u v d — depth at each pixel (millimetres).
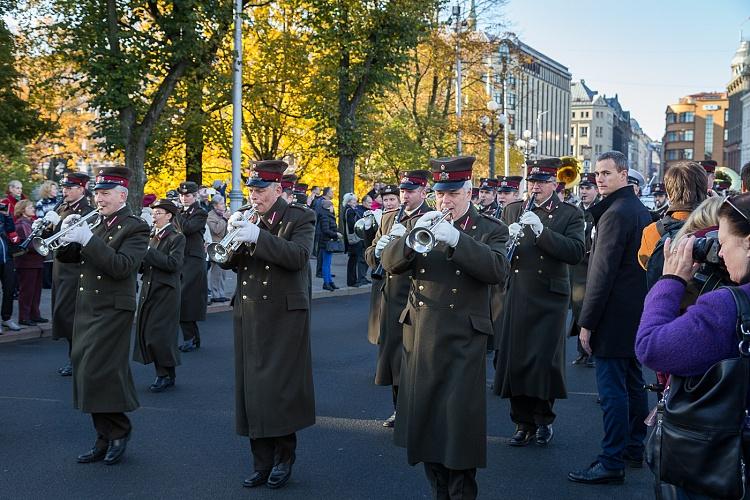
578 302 9984
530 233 6621
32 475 5691
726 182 10258
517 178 11914
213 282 14758
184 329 10461
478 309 4801
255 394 5457
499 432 6938
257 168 5680
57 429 6840
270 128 29844
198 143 28047
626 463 6023
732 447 2734
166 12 20234
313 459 6105
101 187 6082
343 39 25531
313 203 21125
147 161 26953
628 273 5504
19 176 35375
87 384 5789
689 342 2801
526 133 38656
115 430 5980
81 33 19500
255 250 5340
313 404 5715
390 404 7805
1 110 24266
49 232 9078
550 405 6523
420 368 4766
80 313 5949
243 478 5656
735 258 2822
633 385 5957
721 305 2797
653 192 13516
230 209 20047
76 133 38531
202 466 5906
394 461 6062
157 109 20938
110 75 19234
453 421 4629
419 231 4488
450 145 33844
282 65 27828
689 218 3346
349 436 6707
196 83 22875
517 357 6449
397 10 25688
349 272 18094
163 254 8242
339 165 27156
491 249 4805
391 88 27375
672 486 2969
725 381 2734
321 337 11688
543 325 6457
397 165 30422
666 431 2895
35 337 11281
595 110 163375
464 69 35594
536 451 6367
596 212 5684
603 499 5301
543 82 114250
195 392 8203
